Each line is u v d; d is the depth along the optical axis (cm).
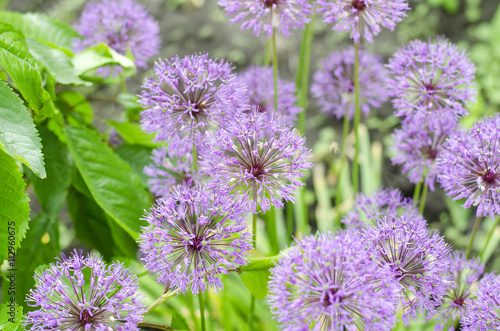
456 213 133
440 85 77
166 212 66
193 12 187
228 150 68
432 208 136
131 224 80
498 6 176
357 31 75
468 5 176
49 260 84
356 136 82
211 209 66
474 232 77
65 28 96
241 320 101
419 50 78
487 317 66
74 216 94
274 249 96
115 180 81
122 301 65
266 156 68
